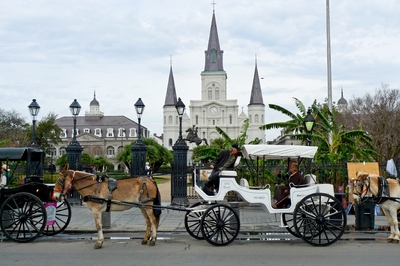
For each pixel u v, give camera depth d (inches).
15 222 430.0
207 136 4566.9
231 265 319.6
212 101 4589.1
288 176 475.5
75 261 334.6
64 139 4037.9
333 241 404.5
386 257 348.5
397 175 513.0
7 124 2391.7
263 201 416.8
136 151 765.9
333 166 667.4
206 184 435.2
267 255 357.1
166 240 434.0
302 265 319.6
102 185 401.1
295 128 851.4
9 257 350.3
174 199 751.1
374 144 1310.3
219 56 4704.7
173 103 4618.6
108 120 4311.0
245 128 904.3
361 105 1633.9
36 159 490.6
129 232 488.7
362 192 418.9
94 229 494.6
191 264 323.0
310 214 404.2
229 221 440.5
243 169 714.2
